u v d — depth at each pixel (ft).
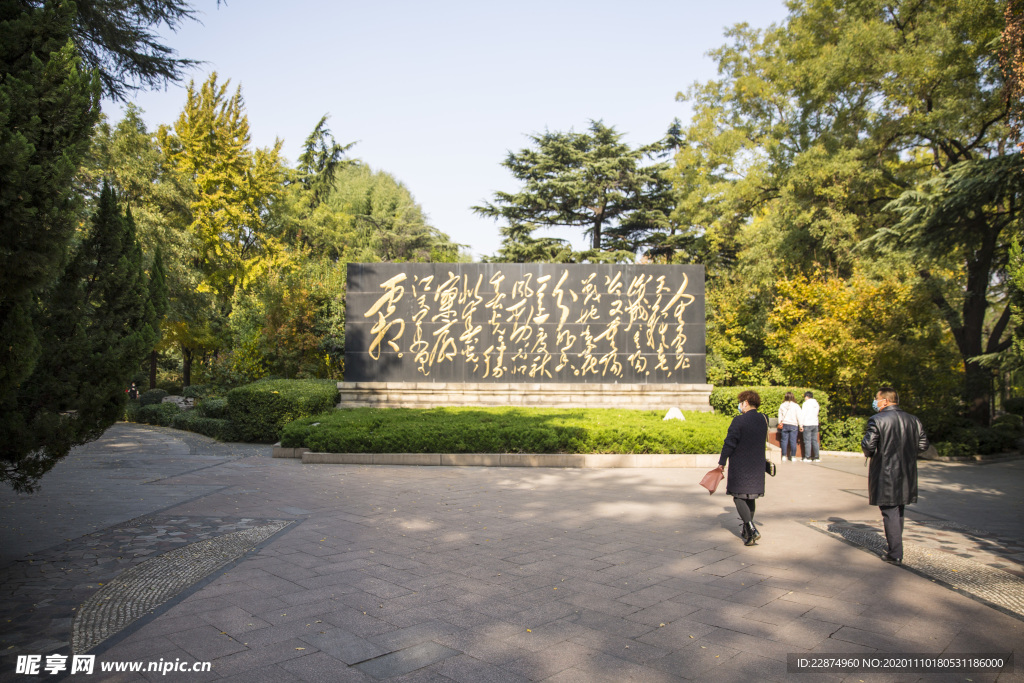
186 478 35.14
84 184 59.67
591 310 60.44
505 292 60.49
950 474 43.47
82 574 18.39
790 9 75.97
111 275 20.66
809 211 69.82
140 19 35.63
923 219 52.85
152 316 22.35
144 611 15.56
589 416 50.31
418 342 60.13
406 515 26.55
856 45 61.67
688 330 60.44
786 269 74.54
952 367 65.72
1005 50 33.83
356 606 16.03
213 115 112.47
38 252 15.30
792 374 62.54
